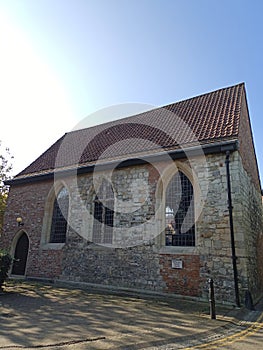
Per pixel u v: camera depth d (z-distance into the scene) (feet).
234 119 33.94
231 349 14.30
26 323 18.03
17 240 47.01
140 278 32.17
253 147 44.65
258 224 38.60
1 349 12.93
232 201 28.73
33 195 46.80
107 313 21.47
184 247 31.14
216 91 45.06
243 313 22.98
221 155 30.68
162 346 14.26
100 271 35.47
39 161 53.47
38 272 41.47
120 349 13.38
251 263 29.35
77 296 28.99
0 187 69.26
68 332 16.14
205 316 21.13
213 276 27.84
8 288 33.35
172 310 23.04
